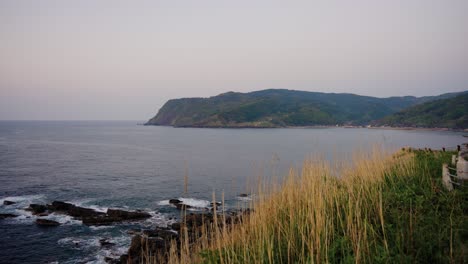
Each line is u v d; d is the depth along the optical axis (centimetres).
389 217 732
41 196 3431
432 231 627
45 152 7819
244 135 14662
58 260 1917
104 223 2566
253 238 704
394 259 529
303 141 10131
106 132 19225
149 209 2970
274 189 935
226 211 2688
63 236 2298
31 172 4878
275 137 12812
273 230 691
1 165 5534
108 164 5847
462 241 582
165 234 2081
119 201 3253
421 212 750
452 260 506
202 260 678
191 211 2839
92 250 2058
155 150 8475
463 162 1024
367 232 652
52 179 4350
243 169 5022
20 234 2334
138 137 14262
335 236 667
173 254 805
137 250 1870
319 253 574
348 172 1045
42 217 2716
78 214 2766
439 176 1123
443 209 770
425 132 12244
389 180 1102
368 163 1138
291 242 650
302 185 874
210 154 7306
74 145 10038
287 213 796
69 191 3672
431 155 1570
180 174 4709
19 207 3022
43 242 2189
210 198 3297
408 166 1266
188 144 10281
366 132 13150
